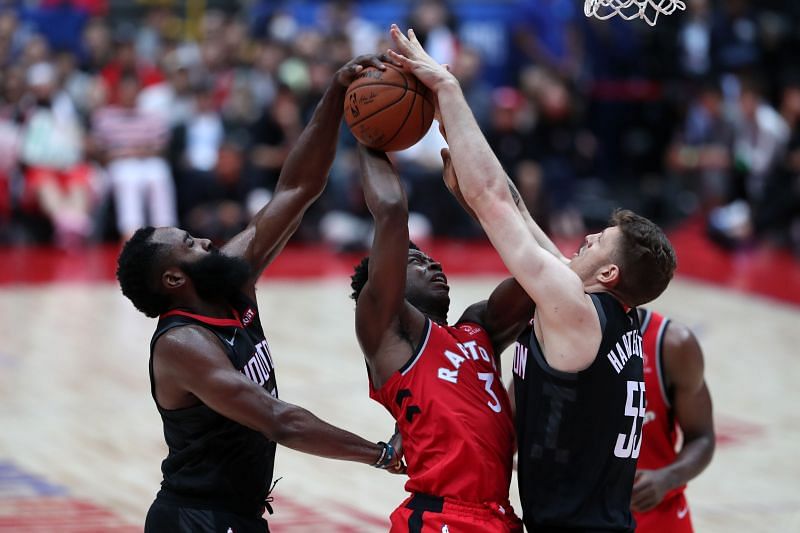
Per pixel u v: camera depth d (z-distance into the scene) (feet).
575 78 61.72
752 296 48.47
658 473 16.80
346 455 14.25
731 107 60.59
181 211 54.70
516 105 57.93
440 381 13.99
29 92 54.85
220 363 13.96
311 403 31.14
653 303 46.68
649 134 62.90
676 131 62.75
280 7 65.67
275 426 13.89
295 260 54.39
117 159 53.93
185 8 71.61
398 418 14.24
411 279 15.12
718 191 58.70
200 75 58.59
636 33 62.85
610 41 62.75
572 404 13.55
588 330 13.46
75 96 57.82
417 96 14.67
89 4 66.80
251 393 13.85
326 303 45.27
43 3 65.16
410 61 14.61
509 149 55.83
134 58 55.67
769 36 64.28
